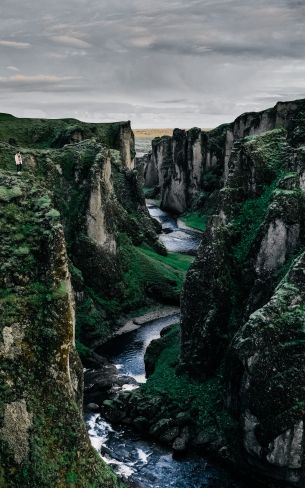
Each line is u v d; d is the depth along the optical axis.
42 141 123.69
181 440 46.16
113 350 68.88
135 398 52.03
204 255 52.81
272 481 41.88
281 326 42.00
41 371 31.95
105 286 79.44
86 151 85.75
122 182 107.62
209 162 148.50
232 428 45.00
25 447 30.27
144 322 78.50
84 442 32.81
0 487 28.81
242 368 43.69
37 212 35.50
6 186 36.09
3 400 30.41
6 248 33.34
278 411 39.97
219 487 42.00
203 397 49.44
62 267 33.97
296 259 45.41
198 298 52.34
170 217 151.50
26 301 32.59
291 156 54.00
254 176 55.16
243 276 51.81
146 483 41.88
